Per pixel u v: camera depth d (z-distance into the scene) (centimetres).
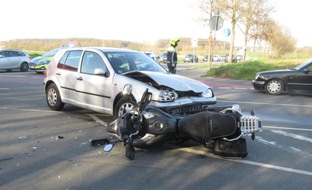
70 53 897
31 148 601
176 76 760
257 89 1461
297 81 1391
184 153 590
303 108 1077
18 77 2025
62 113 904
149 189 441
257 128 540
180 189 443
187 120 557
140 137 582
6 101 1105
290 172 512
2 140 645
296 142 675
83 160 546
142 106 580
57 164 526
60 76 898
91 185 451
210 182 468
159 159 558
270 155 590
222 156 573
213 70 2347
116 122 595
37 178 470
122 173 495
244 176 492
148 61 842
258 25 3838
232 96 1333
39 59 2312
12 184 449
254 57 4941
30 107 994
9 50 2505
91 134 697
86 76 817
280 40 4609
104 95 768
